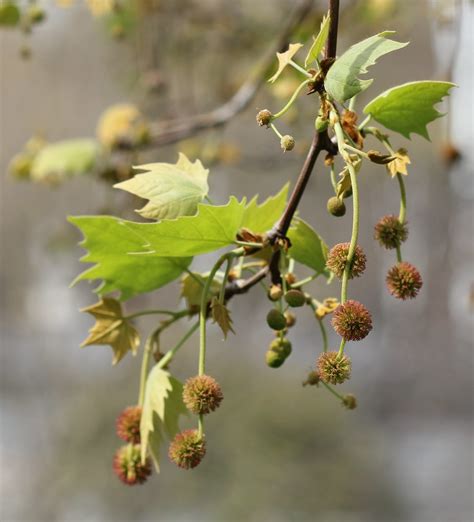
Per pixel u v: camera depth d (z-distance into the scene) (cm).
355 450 1184
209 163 575
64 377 1814
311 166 205
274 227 216
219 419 1153
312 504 1108
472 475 1506
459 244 2419
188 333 240
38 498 1162
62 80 2289
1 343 2550
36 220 2680
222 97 666
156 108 588
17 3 482
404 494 1298
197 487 1109
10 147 2975
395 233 209
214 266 217
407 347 2417
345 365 182
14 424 1571
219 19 639
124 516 1120
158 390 227
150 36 616
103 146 509
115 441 1190
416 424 2041
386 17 568
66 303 2541
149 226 212
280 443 1143
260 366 1317
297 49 188
